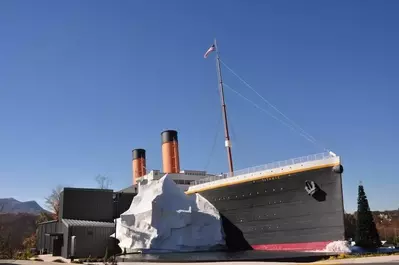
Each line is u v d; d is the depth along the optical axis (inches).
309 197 1905.8
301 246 1903.3
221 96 2866.6
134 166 3676.2
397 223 6161.4
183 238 2236.7
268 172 2089.1
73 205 2773.1
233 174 2354.8
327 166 1850.4
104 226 2518.5
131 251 2335.1
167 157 3248.0
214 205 2363.4
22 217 5807.1
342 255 1624.0
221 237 2246.6
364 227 2849.4
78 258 2325.3
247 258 1715.1
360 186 2952.8
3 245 2760.8
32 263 1931.6
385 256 1598.2
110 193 2940.5
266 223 2066.9
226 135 2810.0
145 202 2380.7
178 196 2379.4
